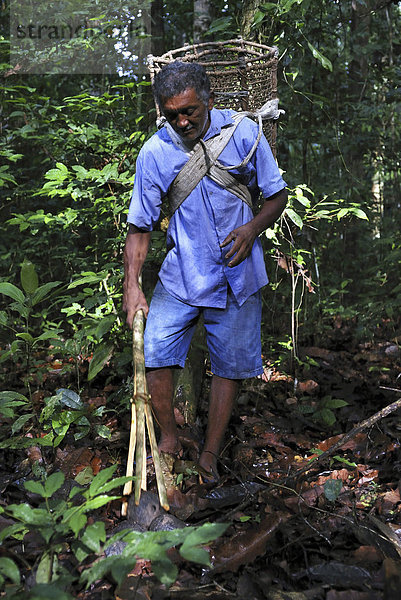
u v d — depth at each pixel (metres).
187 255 2.69
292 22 3.85
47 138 4.43
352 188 6.07
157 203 2.67
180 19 6.29
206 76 2.46
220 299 2.72
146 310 2.57
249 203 2.73
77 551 1.83
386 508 2.55
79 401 2.99
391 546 2.24
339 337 5.30
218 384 2.85
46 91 6.35
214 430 2.82
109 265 3.50
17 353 4.07
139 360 2.28
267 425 3.44
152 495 2.39
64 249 5.03
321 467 2.94
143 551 1.74
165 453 2.75
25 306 3.04
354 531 2.29
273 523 2.21
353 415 3.52
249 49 3.21
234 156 2.62
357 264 6.71
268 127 2.99
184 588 2.03
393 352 4.80
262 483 2.79
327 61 3.79
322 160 6.32
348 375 4.38
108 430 2.96
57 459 2.98
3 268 5.38
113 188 3.85
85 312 3.72
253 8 3.86
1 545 2.27
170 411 2.80
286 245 3.99
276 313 5.07
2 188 5.49
